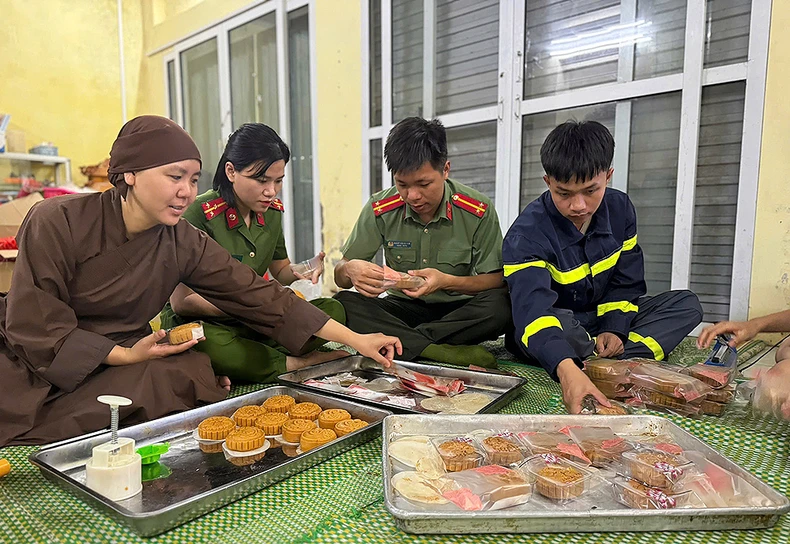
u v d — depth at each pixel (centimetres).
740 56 241
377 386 170
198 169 141
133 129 136
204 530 93
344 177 418
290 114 468
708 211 257
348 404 144
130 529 91
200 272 161
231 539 91
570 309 197
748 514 88
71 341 136
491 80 329
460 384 166
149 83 645
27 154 532
